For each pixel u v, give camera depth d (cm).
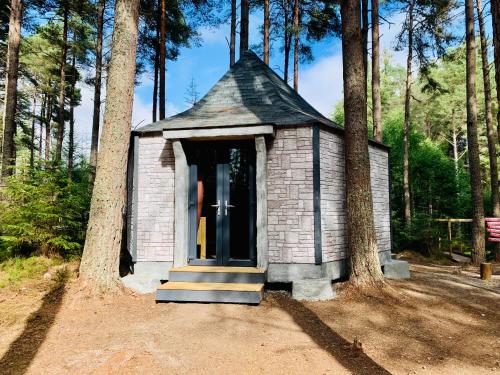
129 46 681
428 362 386
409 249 1399
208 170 783
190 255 748
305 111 895
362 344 434
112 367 363
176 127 717
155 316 550
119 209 660
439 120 3186
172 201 767
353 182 669
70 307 565
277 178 716
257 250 695
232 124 694
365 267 651
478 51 2256
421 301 608
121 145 664
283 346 429
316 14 1716
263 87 928
